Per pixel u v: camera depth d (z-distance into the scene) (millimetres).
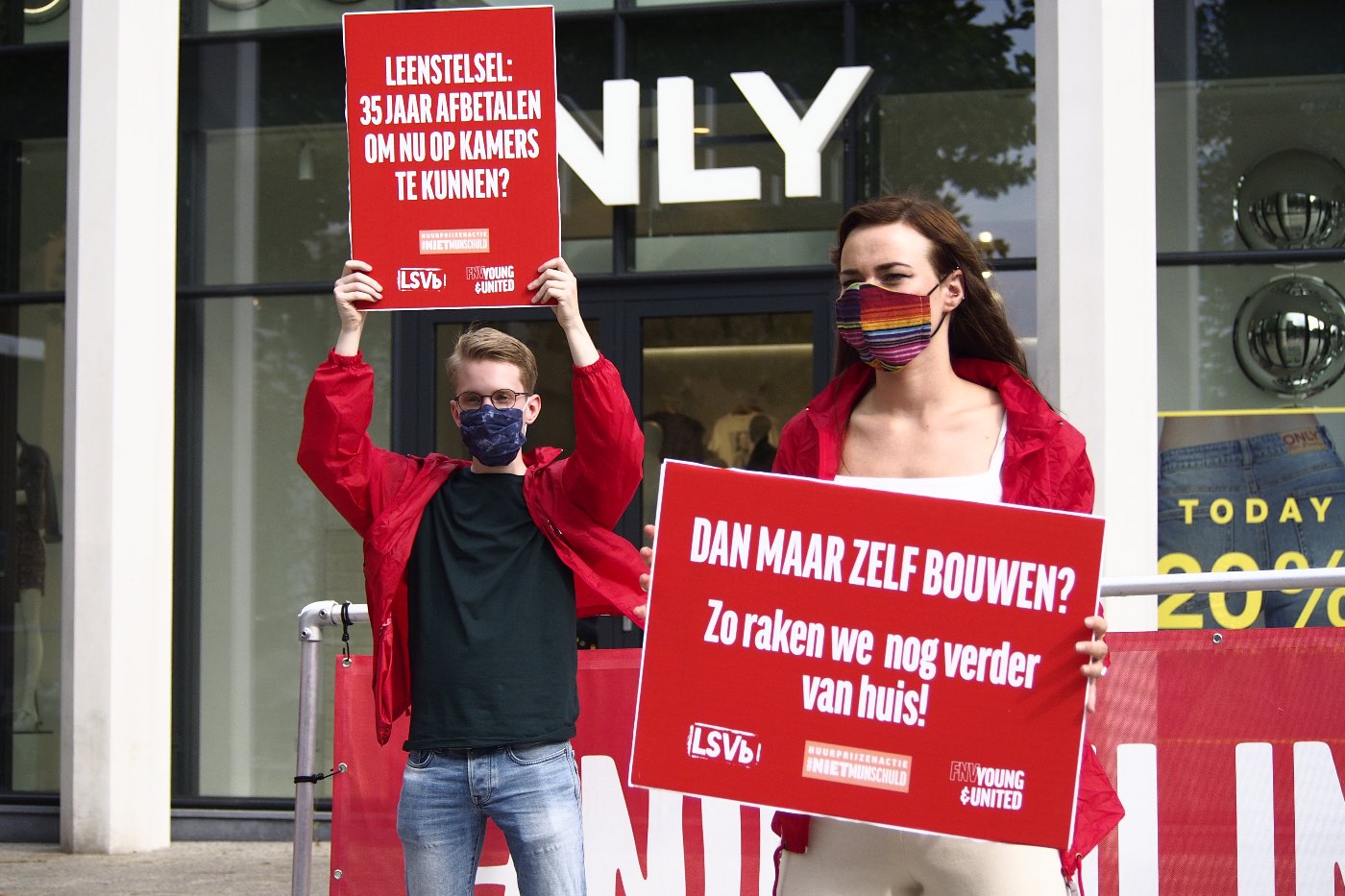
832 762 2799
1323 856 3906
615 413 3576
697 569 2863
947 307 2910
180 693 8414
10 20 8766
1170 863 3945
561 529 3619
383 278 3744
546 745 3537
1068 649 2764
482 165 3740
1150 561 6914
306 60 8547
